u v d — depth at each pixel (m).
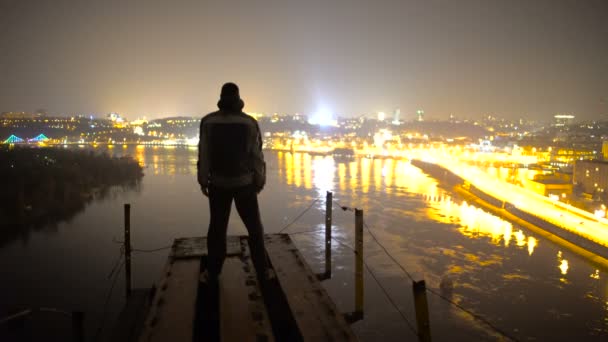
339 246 46.31
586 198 75.12
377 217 61.62
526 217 60.97
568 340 26.45
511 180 105.69
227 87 3.81
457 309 30.73
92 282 32.75
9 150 91.00
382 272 37.94
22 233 46.56
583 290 34.81
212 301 3.94
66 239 44.81
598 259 42.56
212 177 3.78
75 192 66.25
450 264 41.06
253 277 4.13
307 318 3.24
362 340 25.28
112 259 38.69
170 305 3.50
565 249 46.41
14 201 52.50
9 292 30.45
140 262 37.91
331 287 33.72
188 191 78.44
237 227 50.78
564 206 67.88
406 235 51.84
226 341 2.86
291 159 167.50
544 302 32.31
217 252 3.93
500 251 45.75
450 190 88.19
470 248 46.56
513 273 38.78
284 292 3.74
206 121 3.76
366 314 28.78
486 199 76.25
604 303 32.28
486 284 35.91
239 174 3.76
